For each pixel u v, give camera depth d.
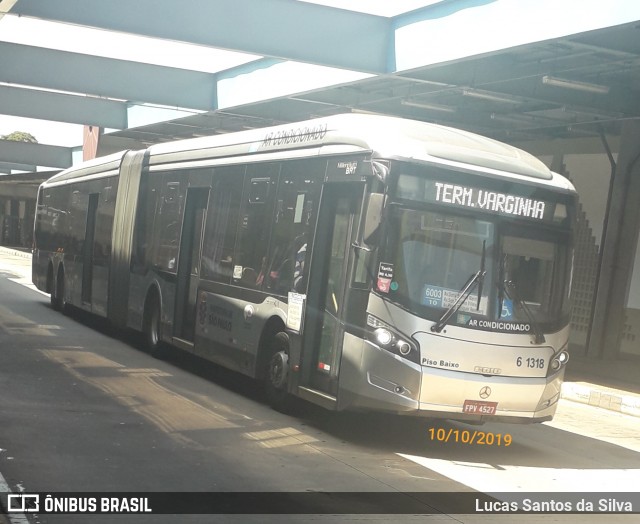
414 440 9.59
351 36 16.11
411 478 7.72
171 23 15.37
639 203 19.44
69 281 19.88
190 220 13.59
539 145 22.69
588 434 11.45
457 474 8.10
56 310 21.14
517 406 9.02
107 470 7.06
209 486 6.82
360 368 8.75
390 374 8.61
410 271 8.72
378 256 8.69
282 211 10.72
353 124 9.71
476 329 8.84
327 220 9.74
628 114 17.59
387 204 8.71
